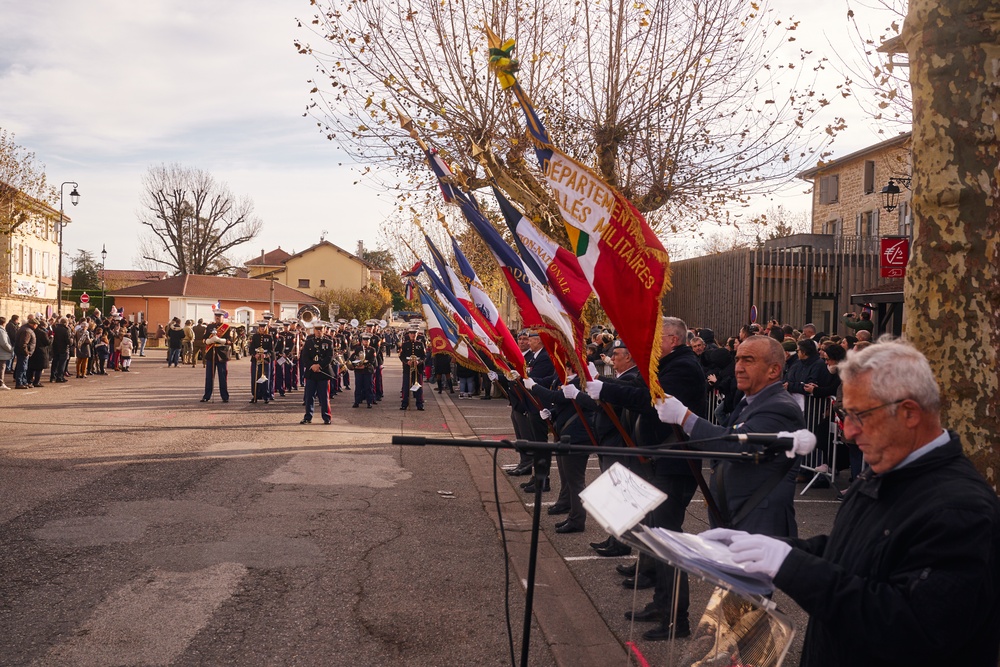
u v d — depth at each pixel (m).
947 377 3.89
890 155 29.95
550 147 4.05
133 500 8.02
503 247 5.54
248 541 6.71
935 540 1.98
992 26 3.81
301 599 5.38
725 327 18.73
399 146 14.32
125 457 10.50
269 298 65.56
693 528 7.51
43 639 4.57
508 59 4.02
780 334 12.19
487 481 9.84
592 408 6.06
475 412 18.23
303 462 10.64
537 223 12.38
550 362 9.88
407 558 6.40
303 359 15.25
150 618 4.94
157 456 10.66
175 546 6.48
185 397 19.81
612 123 14.27
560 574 6.08
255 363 18.91
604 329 15.11
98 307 61.75
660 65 14.19
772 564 2.15
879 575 2.10
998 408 3.84
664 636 4.64
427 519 7.77
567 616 5.14
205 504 7.96
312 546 6.65
